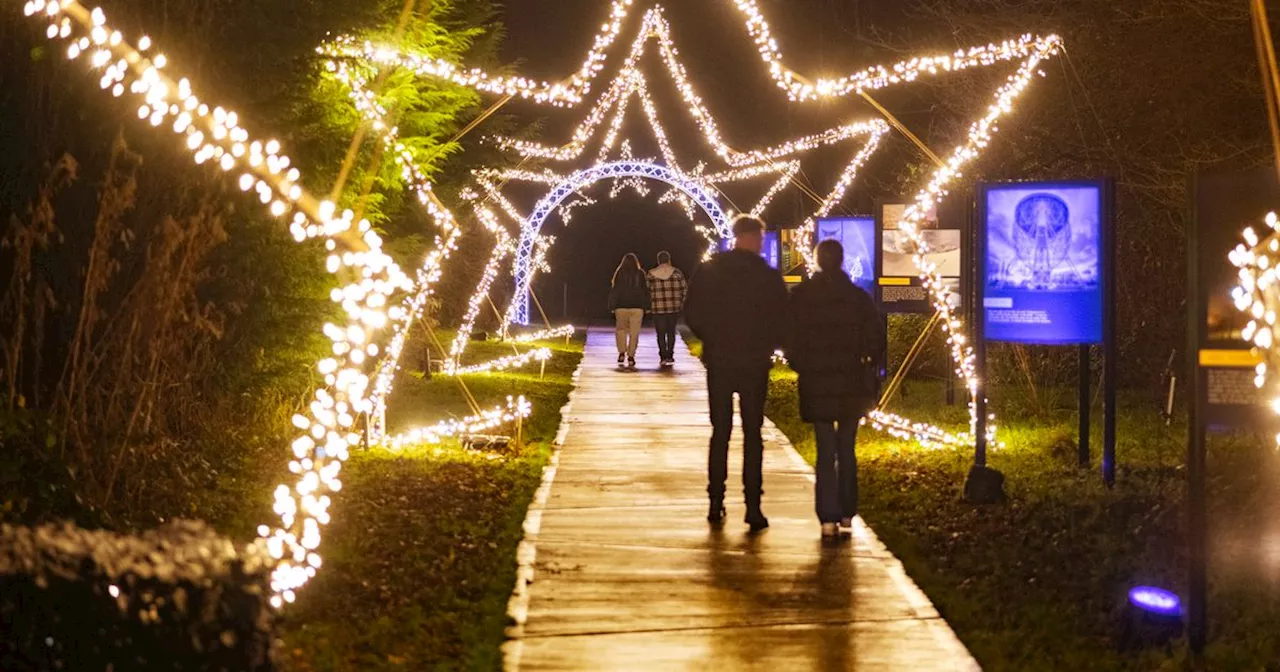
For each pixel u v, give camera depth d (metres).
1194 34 13.45
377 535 8.48
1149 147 15.10
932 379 20.42
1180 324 15.88
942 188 18.98
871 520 9.47
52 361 9.27
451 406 16.53
